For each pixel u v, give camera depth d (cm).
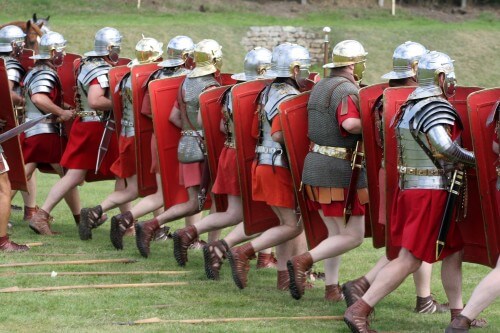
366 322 1261
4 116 1838
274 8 7150
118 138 1889
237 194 1600
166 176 1753
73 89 2025
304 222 1464
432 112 1221
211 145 1641
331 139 1385
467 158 1223
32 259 1736
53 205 1997
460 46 6419
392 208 1290
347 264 1802
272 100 1471
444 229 1245
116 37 1931
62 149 2030
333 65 1397
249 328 1302
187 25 6197
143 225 1756
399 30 6531
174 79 1747
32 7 6319
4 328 1282
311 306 1452
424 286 1443
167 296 1487
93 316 1357
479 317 1409
